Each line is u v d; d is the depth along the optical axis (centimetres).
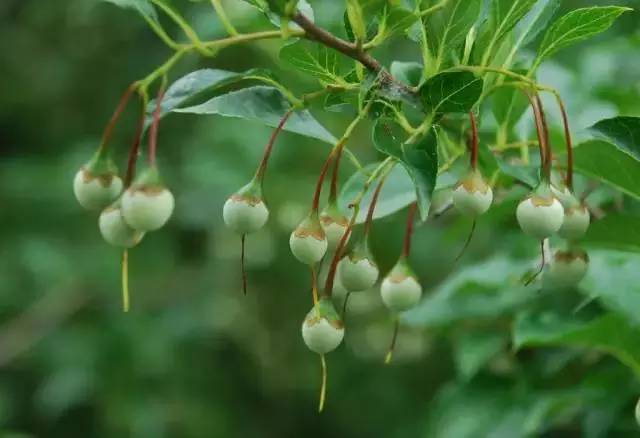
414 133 52
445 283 67
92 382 110
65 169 115
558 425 67
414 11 52
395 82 52
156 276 117
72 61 126
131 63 122
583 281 60
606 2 72
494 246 75
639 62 72
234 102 53
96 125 126
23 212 118
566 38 54
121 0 51
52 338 113
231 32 52
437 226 99
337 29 65
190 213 111
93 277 113
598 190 61
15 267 116
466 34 53
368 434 113
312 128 54
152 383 112
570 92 67
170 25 107
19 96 128
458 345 68
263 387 122
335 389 116
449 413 68
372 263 54
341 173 102
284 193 109
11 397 119
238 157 107
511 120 58
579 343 61
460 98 52
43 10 126
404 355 112
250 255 119
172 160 119
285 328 121
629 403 64
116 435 110
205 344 118
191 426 112
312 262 53
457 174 56
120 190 53
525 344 62
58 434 120
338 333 53
